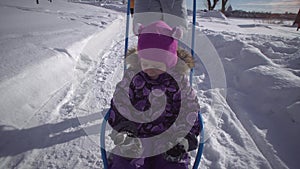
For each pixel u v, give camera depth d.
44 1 18.19
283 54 3.87
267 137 2.07
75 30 5.89
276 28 10.19
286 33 7.97
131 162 1.53
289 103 2.36
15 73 2.59
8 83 2.38
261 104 2.58
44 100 2.67
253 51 3.88
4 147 1.93
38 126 2.23
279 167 1.76
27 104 2.43
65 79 3.24
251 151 1.94
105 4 24.70
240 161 1.83
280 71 3.02
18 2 14.70
